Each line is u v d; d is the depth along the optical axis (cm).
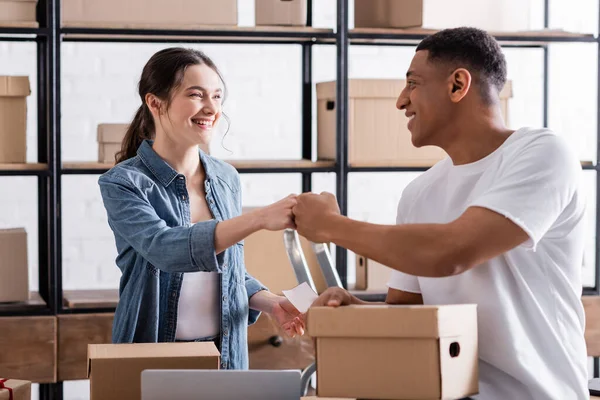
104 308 368
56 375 361
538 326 186
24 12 358
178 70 255
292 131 461
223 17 376
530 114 484
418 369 164
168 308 251
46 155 390
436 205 200
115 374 197
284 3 385
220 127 453
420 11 390
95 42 405
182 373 183
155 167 256
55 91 361
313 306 183
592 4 482
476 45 190
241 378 183
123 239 252
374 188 471
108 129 374
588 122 484
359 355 168
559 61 482
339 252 391
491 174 187
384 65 468
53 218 362
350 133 390
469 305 171
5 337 355
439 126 193
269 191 460
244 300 265
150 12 370
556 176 178
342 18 384
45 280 390
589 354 402
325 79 461
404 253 175
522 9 403
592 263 480
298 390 183
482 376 187
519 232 174
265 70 457
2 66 427
